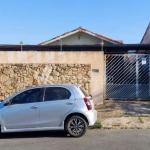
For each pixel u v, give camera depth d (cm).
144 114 1073
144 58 1382
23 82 1288
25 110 775
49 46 1577
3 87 1284
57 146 671
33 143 714
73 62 1324
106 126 910
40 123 774
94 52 1325
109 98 1382
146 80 1395
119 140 723
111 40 1947
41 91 800
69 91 796
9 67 1287
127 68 1414
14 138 784
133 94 1380
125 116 1042
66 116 774
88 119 772
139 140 720
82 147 655
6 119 773
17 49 1606
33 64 1295
